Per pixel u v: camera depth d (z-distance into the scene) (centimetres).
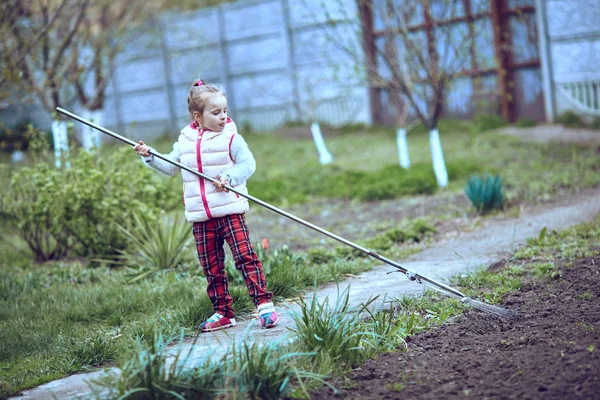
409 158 1440
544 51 1644
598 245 661
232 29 2091
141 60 2267
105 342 494
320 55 1928
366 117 1898
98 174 862
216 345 467
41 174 887
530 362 393
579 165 1177
